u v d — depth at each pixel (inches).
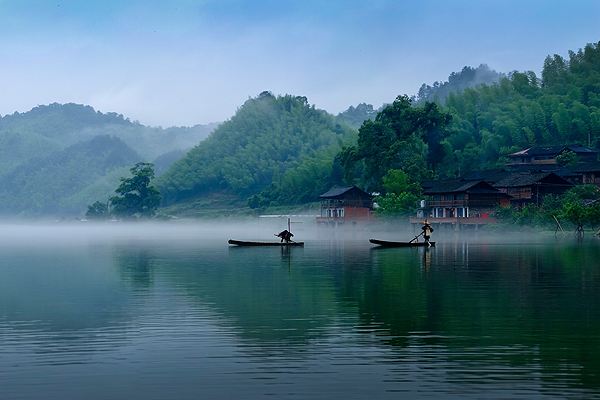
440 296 1877.5
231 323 1521.9
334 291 2011.6
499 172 6491.1
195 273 2605.8
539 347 1266.0
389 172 6796.3
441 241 4557.1
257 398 1002.7
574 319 1524.4
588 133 7701.8
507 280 2217.0
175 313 1660.9
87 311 1708.9
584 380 1064.2
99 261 3331.7
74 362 1201.4
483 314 1592.0
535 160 7111.2
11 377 1115.3
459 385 1044.5
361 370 1127.0
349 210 6953.7
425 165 7199.8
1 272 2760.8
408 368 1135.0
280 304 1779.0
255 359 1203.9
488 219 5580.7
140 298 1927.9
